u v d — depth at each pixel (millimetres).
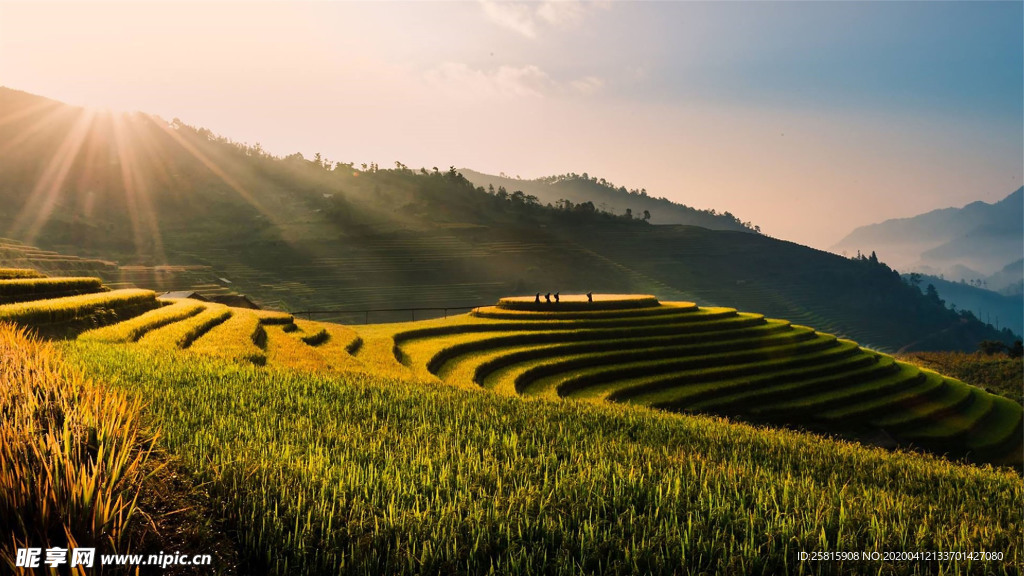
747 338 68062
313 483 9055
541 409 20719
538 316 67062
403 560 7270
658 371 54625
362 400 18312
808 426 51906
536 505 9578
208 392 15602
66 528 5453
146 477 7609
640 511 10016
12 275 44125
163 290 119562
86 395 10125
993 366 98125
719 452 17656
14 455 6637
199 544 7074
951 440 54219
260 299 161500
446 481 10164
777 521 9688
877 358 76000
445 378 40969
